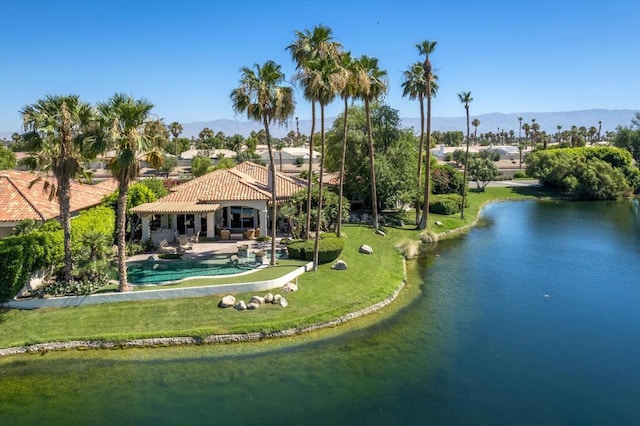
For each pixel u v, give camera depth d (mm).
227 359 20719
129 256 34031
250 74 28531
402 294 30375
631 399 17875
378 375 19547
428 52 48812
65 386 18516
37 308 24172
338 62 33594
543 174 94125
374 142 56375
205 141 156375
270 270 29906
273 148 132750
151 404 17250
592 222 62406
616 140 129125
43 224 30609
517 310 27891
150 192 43938
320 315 24750
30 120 23234
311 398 17688
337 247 33500
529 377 19609
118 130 23031
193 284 26750
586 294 31203
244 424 16031
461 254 42719
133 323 23016
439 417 16531
